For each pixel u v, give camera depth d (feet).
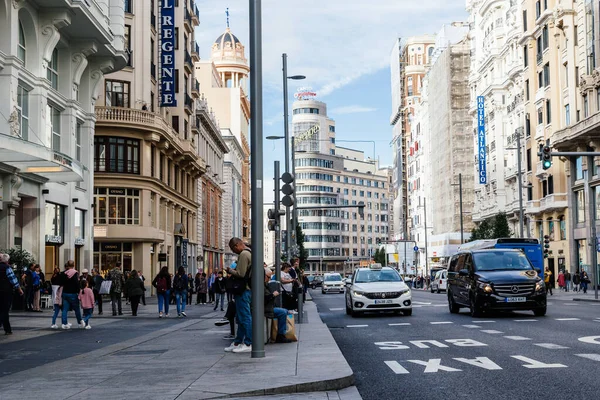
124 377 32.19
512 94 236.22
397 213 498.69
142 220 153.79
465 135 316.19
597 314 73.92
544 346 42.83
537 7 205.57
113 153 150.10
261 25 39.42
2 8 85.51
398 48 499.51
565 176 187.21
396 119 513.45
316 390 28.84
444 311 86.89
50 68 103.35
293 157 163.63
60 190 106.63
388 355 41.37
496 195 247.29
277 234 70.90
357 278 84.94
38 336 59.00
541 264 112.16
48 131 100.22
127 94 154.92
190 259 218.59
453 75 318.04
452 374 32.83
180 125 193.88
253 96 38.99
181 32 195.62
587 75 169.68
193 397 26.30
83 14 97.86
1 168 84.99
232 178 330.75
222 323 61.26
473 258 76.18
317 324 65.82
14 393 28.19
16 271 89.25
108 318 85.35
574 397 26.23
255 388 27.76
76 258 117.50
